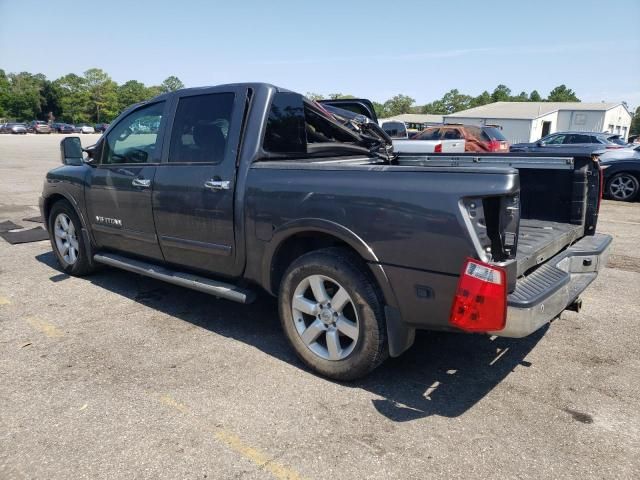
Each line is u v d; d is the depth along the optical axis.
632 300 5.01
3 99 96.62
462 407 3.11
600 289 5.36
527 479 2.48
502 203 2.72
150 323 4.37
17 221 8.92
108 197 4.77
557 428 2.90
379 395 3.23
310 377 3.46
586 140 16.89
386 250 2.99
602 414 3.04
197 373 3.50
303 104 4.12
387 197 2.97
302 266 3.38
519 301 2.74
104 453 2.67
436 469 2.55
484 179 2.71
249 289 3.91
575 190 4.07
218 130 3.92
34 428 2.88
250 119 3.76
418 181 2.89
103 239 5.07
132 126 4.61
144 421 2.95
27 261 6.34
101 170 4.85
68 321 4.41
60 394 3.23
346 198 3.13
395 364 3.66
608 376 3.50
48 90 103.75
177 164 4.14
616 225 9.05
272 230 3.52
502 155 4.41
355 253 3.25
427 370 3.57
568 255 3.63
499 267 2.64
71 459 2.62
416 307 2.98
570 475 2.51
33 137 54.25
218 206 3.81
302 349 3.51
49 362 3.66
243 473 2.52
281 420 2.96
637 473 2.53
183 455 2.65
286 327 3.58
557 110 51.62
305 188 3.32
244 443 2.75
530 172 4.30
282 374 3.49
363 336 3.18
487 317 2.65
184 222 4.10
